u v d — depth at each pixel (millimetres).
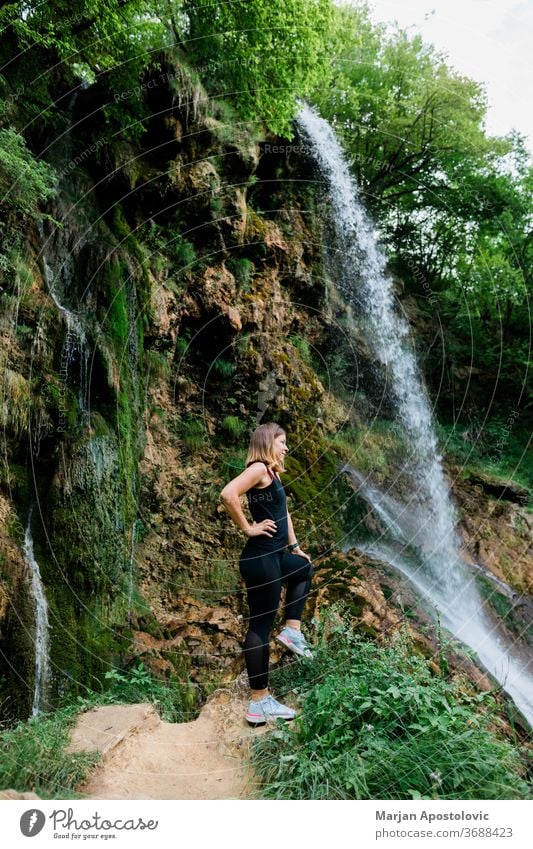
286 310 8945
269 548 2785
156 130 6891
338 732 2434
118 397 5699
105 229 6375
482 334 11898
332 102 11125
